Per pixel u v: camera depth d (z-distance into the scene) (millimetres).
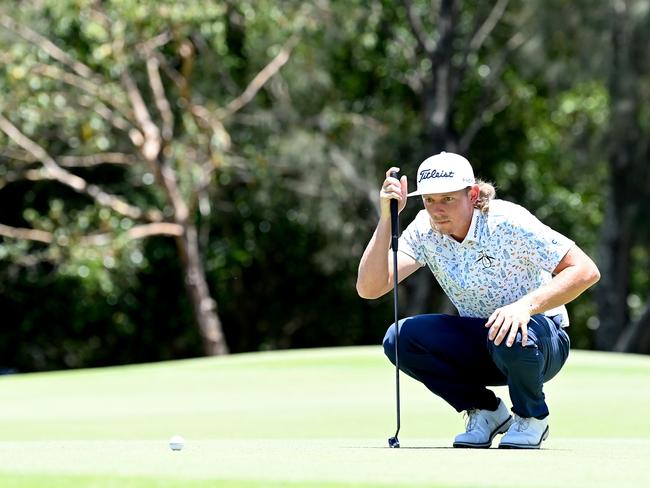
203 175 56344
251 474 8164
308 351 35969
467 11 63750
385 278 12680
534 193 68250
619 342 58938
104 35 50281
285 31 56094
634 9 53156
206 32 51812
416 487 7379
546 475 8422
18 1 53781
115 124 54906
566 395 23531
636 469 8922
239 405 22844
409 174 60812
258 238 64875
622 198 57000
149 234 56562
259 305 67375
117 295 61188
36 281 61000
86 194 61250
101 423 19844
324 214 58031
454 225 12078
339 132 60438
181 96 54688
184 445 11141
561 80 56250
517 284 12258
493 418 12750
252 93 57625
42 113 53156
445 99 59469
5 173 57531
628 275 59219
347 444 12555
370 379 28016
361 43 60719
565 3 53781
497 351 11859
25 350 62875
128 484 7355
